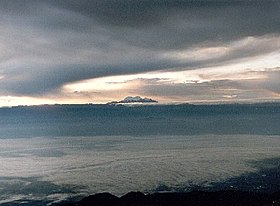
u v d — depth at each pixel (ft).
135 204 267.80
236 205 255.50
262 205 255.29
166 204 266.77
